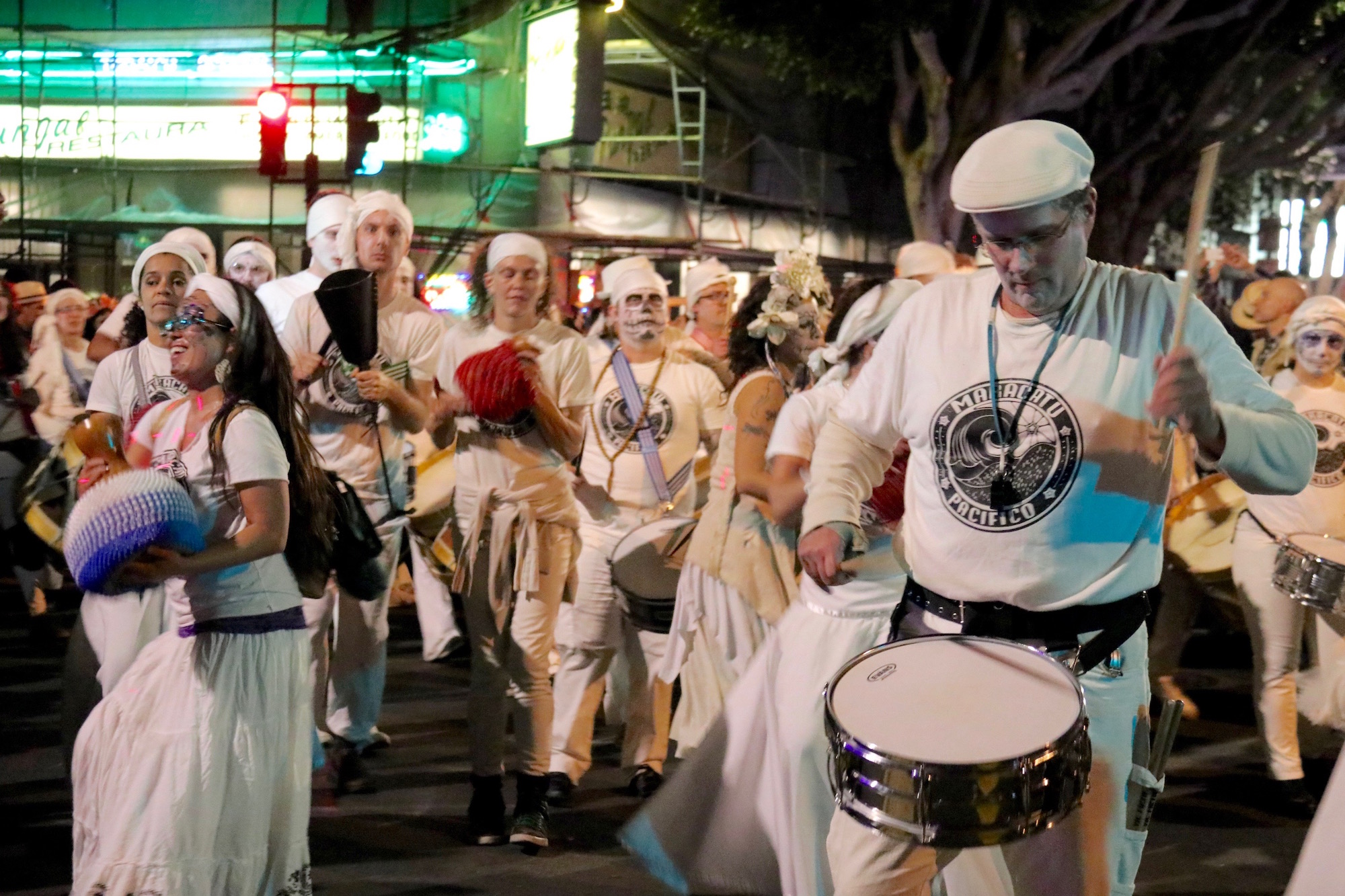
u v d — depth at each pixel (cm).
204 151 1997
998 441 296
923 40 1864
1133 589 298
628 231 2191
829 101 2628
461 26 1852
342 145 1941
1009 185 277
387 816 549
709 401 623
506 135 1961
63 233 2012
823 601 398
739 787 404
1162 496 297
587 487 606
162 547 345
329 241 638
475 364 520
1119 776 298
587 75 1791
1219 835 552
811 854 390
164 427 382
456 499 539
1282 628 591
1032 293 289
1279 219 2562
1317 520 591
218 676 357
